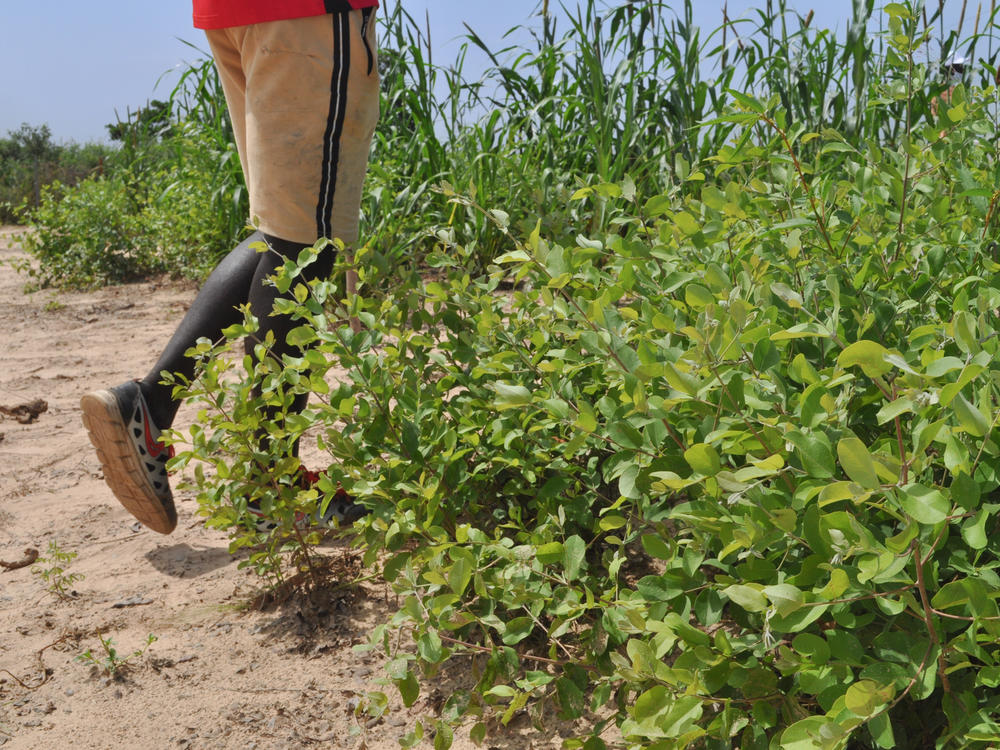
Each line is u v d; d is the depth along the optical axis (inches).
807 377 46.6
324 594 76.9
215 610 77.3
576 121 209.2
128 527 97.1
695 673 44.3
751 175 74.2
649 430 52.7
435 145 220.4
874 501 45.4
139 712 63.3
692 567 47.9
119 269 291.4
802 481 46.8
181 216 269.4
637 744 45.1
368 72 85.3
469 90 218.4
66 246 290.2
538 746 56.4
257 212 85.7
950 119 63.8
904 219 68.4
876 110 147.5
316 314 70.6
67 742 60.2
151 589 82.1
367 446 68.2
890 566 37.5
